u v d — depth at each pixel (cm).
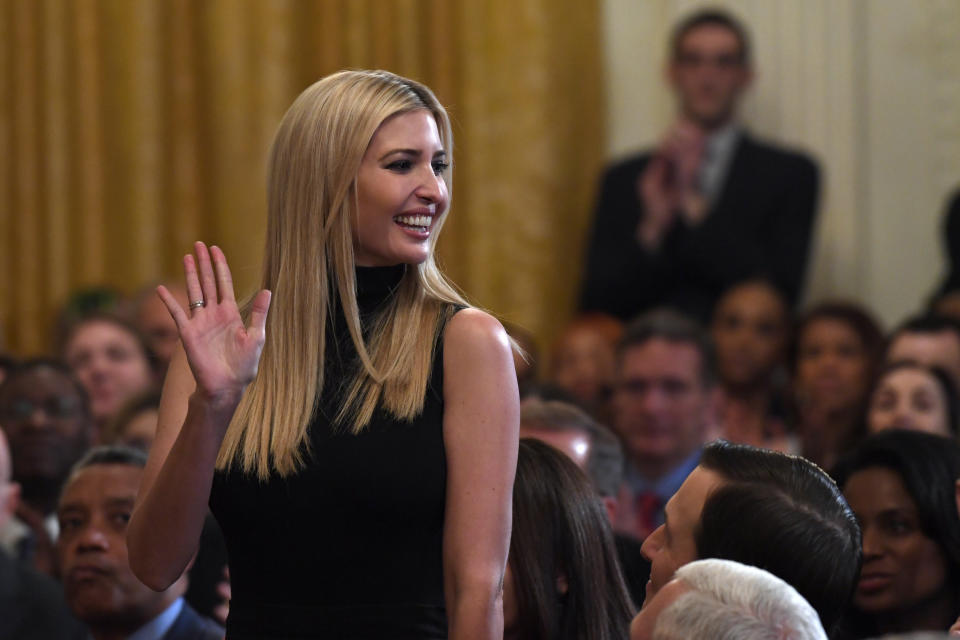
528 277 2206
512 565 861
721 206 2052
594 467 1105
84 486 1026
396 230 771
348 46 2250
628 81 2250
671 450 1522
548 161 2216
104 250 2295
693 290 2039
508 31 2217
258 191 2250
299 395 768
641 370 1527
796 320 1884
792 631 546
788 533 677
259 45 2255
